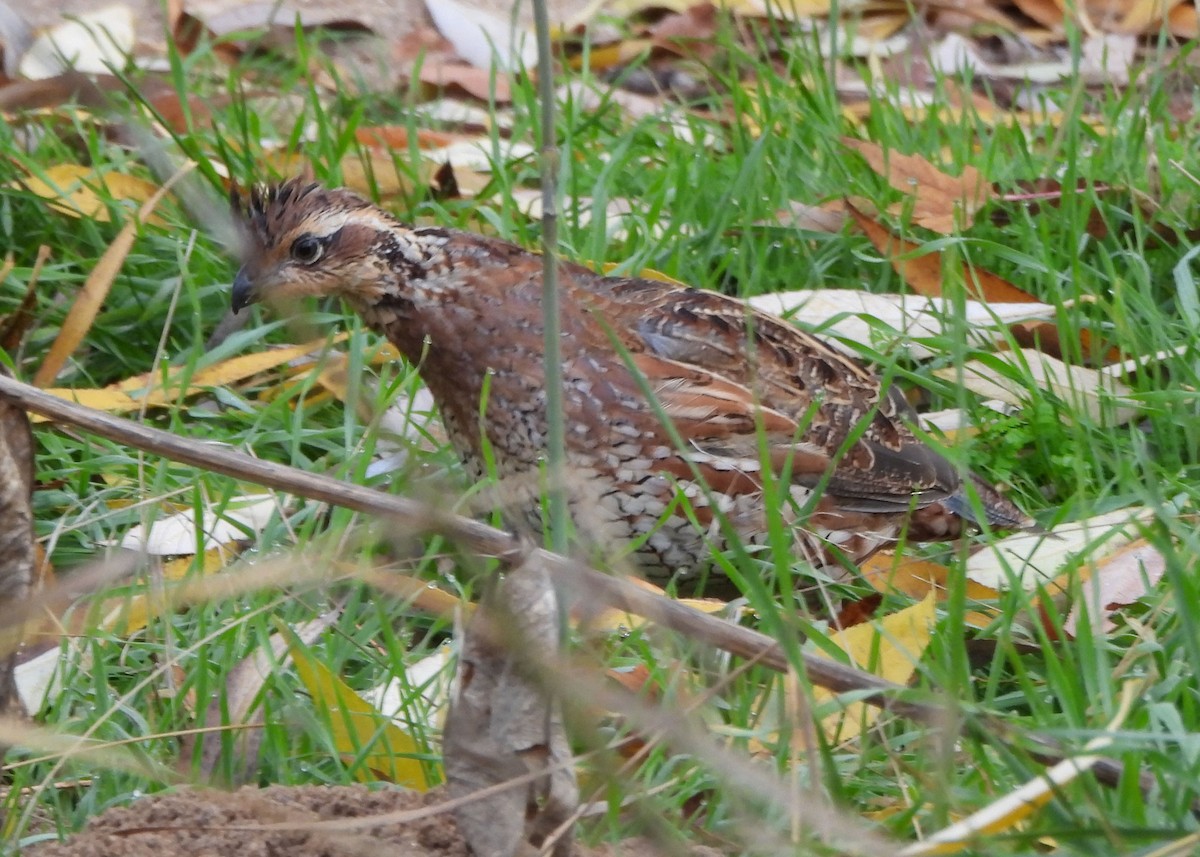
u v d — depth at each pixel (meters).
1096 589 6.12
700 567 7.77
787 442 7.86
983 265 9.94
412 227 7.93
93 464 8.02
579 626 4.54
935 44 13.60
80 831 5.44
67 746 4.77
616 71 13.38
